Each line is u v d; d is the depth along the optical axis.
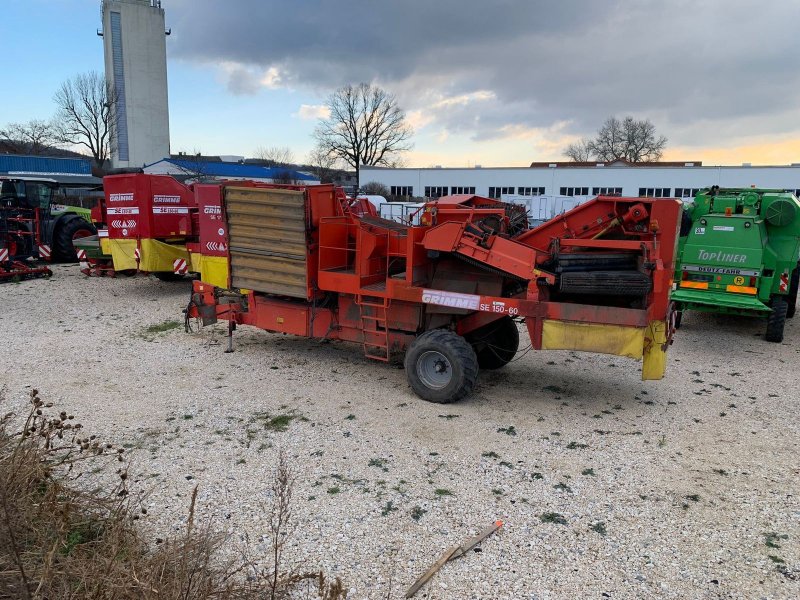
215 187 7.77
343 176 69.69
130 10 57.66
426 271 6.71
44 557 2.94
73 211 17.73
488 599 3.31
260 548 3.73
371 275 6.89
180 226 11.73
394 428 5.66
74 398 6.32
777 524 4.10
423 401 6.39
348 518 4.09
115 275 14.06
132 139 59.75
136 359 7.77
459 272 6.62
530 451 5.20
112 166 60.03
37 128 60.78
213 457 5.00
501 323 7.28
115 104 58.59
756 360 8.20
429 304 6.57
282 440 5.35
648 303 5.65
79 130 59.62
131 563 2.94
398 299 6.61
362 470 4.80
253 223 7.29
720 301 8.91
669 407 6.33
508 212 6.78
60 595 2.80
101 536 3.53
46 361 7.62
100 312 10.59
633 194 39.34
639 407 6.32
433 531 3.96
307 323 7.42
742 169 36.88
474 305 6.11
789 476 4.80
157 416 5.87
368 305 6.86
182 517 4.06
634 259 5.85
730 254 9.05
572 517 4.16
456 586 3.42
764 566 3.63
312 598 3.29
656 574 3.55
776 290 9.07
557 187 41.25
